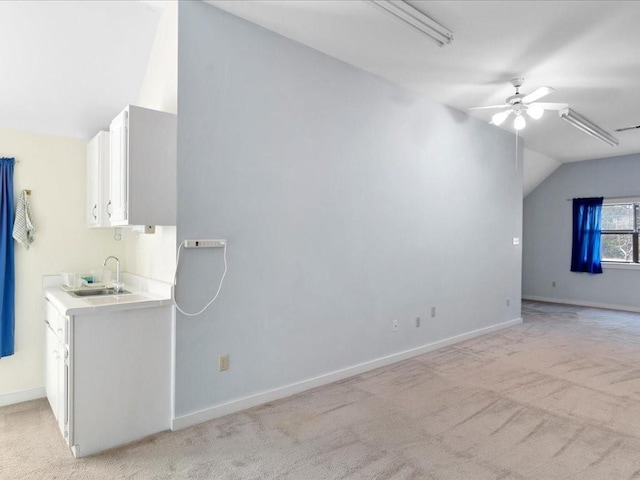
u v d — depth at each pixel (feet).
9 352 9.84
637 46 10.48
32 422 8.87
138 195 8.04
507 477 6.87
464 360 13.30
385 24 9.56
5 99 9.52
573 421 8.96
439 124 14.75
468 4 8.65
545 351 14.43
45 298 10.07
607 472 7.04
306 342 10.68
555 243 26.11
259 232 9.70
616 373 12.10
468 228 16.21
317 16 9.23
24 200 10.14
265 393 9.82
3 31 8.39
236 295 9.32
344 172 11.53
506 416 9.18
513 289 18.98
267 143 9.82
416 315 13.91
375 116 12.39
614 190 23.59
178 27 8.39
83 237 11.17
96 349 7.59
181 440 8.01
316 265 10.87
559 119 16.57
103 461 7.29
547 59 11.26
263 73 9.73
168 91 8.82
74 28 8.83
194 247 8.61
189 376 8.63
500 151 18.01
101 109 10.59
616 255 23.81
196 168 8.67
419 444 7.91
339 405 9.68
